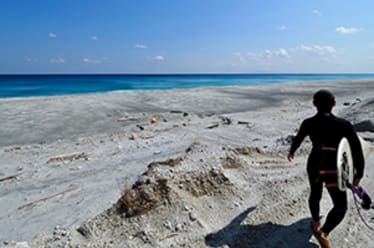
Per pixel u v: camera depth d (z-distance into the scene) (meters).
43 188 6.59
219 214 4.27
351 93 36.03
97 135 13.75
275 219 4.18
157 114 19.89
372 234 3.91
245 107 24.48
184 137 11.91
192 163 5.21
